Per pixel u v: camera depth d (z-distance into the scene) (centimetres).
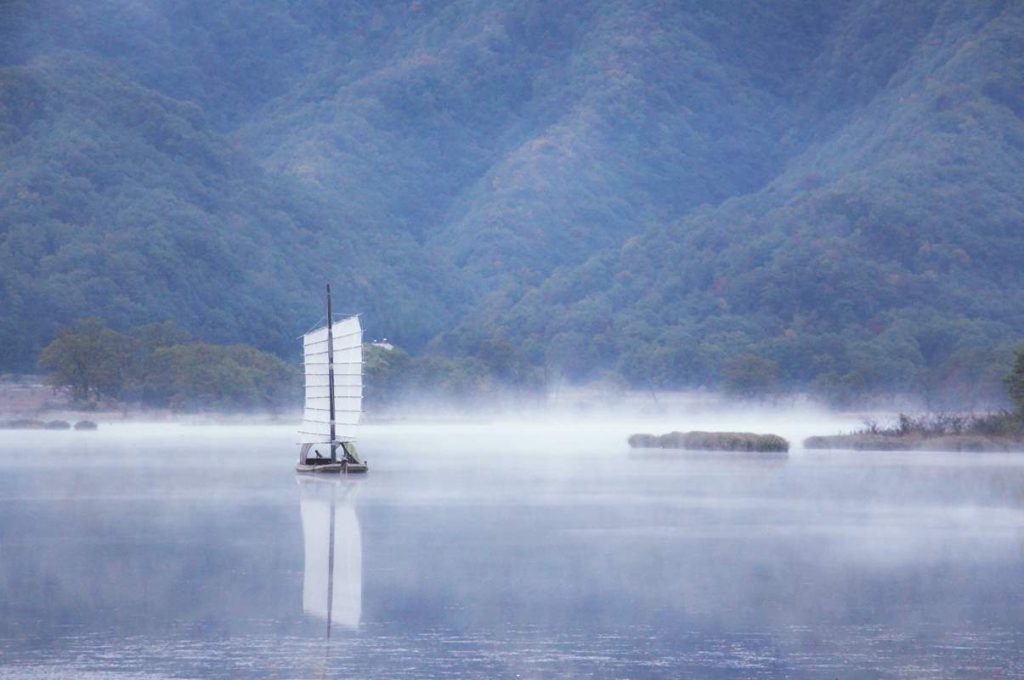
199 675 9475
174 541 15812
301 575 13375
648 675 9531
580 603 11962
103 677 9406
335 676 9469
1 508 19512
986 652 10150
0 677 9400
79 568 13775
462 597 12250
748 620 11256
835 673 9581
